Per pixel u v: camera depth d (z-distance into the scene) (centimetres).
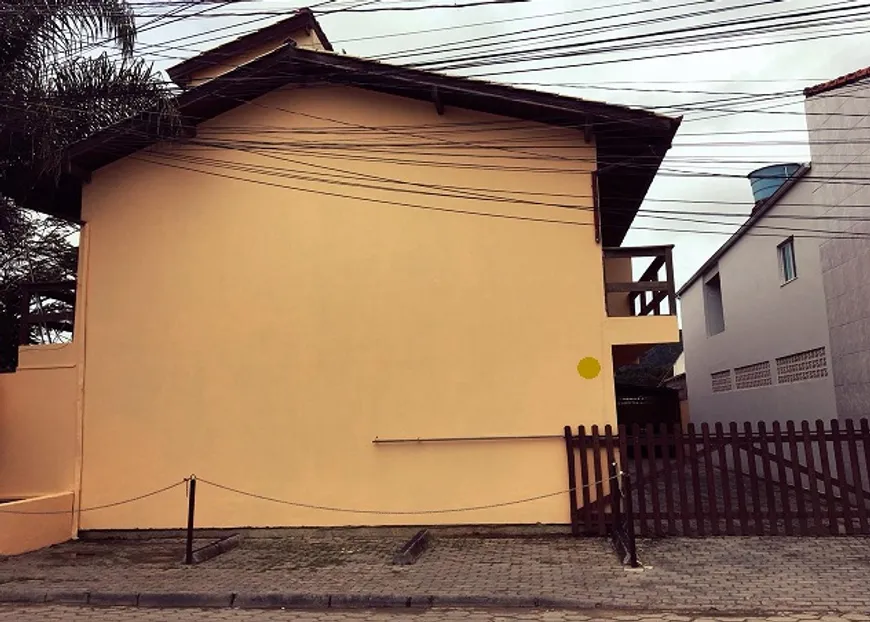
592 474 929
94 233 1088
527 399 955
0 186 1038
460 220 1008
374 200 1031
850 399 1109
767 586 668
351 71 990
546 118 996
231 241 1055
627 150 1032
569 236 982
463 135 1023
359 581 719
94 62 980
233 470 1001
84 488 1028
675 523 906
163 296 1058
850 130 1083
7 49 934
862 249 1055
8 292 1359
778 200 1379
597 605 629
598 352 952
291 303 1027
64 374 1063
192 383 1030
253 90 1055
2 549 880
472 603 650
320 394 998
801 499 877
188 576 759
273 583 719
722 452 900
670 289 962
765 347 1521
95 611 665
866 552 787
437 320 990
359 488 971
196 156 1082
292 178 1054
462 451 959
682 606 618
